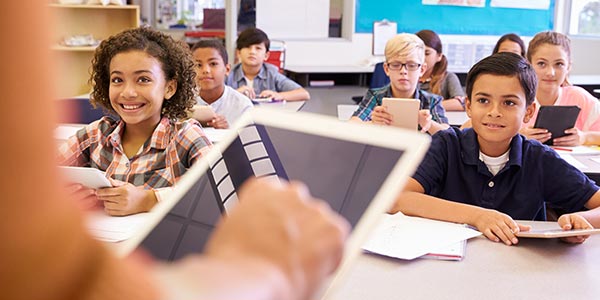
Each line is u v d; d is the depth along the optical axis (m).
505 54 1.87
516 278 1.22
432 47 4.00
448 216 1.53
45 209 0.17
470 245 1.39
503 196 1.82
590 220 1.52
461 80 6.39
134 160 1.76
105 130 1.80
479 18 6.69
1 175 0.16
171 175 1.75
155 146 1.76
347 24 6.43
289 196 0.28
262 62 4.49
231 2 5.44
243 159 0.54
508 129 1.79
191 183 0.55
